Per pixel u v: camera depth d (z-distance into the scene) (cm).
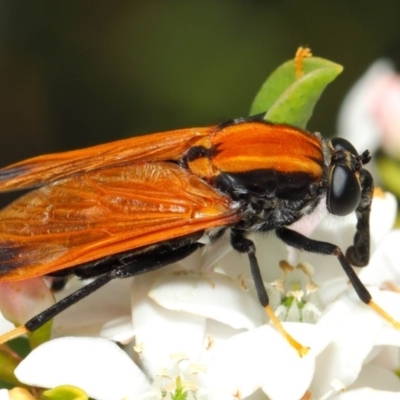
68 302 12
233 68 21
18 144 22
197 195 12
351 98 17
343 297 12
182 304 12
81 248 11
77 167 12
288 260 12
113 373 11
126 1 22
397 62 21
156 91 21
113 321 12
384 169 15
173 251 12
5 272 11
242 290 12
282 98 12
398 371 12
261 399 12
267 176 12
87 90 22
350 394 11
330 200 12
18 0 22
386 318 11
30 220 11
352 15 21
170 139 12
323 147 12
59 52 22
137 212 11
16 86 22
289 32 21
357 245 12
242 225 12
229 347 11
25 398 11
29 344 13
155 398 11
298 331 11
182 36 21
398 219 14
